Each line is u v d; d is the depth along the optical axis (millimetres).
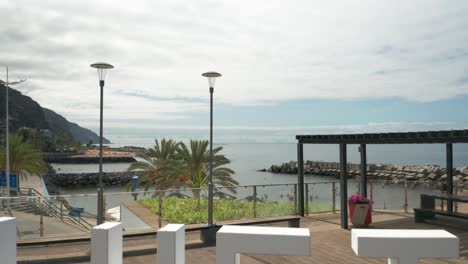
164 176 26031
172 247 5289
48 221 9141
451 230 10109
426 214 11367
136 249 8406
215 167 25609
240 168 99312
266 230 4824
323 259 7621
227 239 4719
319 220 12039
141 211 10742
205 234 9062
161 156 28953
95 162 126250
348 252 8133
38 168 40812
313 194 13250
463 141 8203
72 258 7699
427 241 4238
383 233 4453
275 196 12328
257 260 7582
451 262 7301
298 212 12758
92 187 71500
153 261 7590
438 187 13500
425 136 9008
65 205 9898
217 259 4742
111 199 10125
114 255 5637
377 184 14227
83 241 7988
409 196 13602
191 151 25328
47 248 8414
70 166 112312
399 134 9578
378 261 7469
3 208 9297
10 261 5191
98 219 8836
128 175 76625
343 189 10711
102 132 8844
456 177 54188
